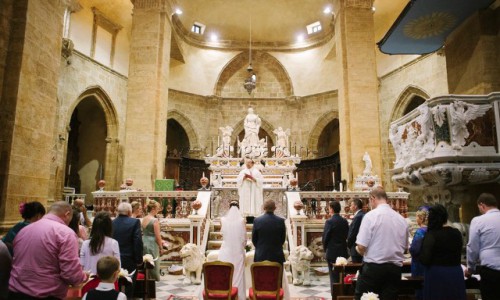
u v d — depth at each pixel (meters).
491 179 7.31
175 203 12.65
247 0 24.72
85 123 23.81
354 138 16.64
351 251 6.52
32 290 3.69
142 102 17.00
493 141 7.24
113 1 21.30
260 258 6.06
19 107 7.02
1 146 6.82
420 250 4.58
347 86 17.39
